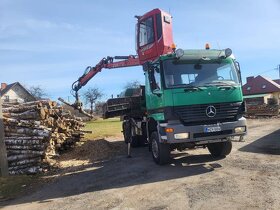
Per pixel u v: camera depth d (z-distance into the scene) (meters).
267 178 8.80
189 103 10.30
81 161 13.76
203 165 10.88
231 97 10.60
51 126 13.98
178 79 10.49
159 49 14.97
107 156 14.30
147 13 15.42
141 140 15.44
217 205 7.21
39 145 12.39
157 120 11.06
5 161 12.11
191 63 10.73
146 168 11.14
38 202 8.98
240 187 8.24
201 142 10.40
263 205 6.97
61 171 12.26
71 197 9.03
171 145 11.13
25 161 12.43
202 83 10.55
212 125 10.30
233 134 10.48
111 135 22.16
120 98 15.02
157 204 7.69
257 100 60.97
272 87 64.38
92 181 10.35
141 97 13.84
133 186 9.30
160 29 14.96
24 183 11.16
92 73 19.67
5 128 13.07
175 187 8.78
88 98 62.75
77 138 16.64
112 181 10.05
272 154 11.94
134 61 17.94
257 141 15.40
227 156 12.05
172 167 10.95
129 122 14.39
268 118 35.84
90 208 7.95
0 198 9.72
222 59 10.98
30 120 13.06
